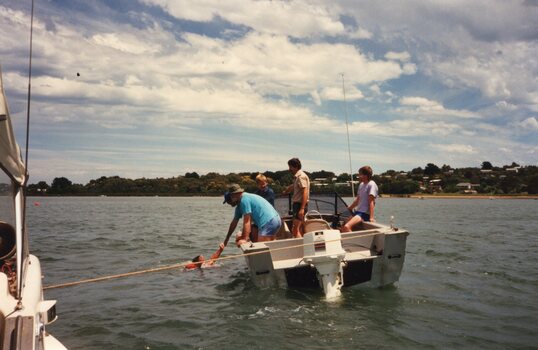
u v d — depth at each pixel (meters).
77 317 6.00
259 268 6.57
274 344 4.84
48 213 35.06
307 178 7.84
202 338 5.09
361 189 8.12
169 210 42.34
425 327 5.38
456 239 14.66
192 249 12.64
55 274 9.04
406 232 6.79
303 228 7.73
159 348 4.84
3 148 2.92
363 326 5.37
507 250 11.95
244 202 7.38
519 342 4.93
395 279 6.97
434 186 131.38
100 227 20.59
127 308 6.41
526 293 7.08
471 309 6.13
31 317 2.81
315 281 6.68
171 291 7.43
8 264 4.00
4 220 3.92
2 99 2.70
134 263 10.29
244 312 5.94
